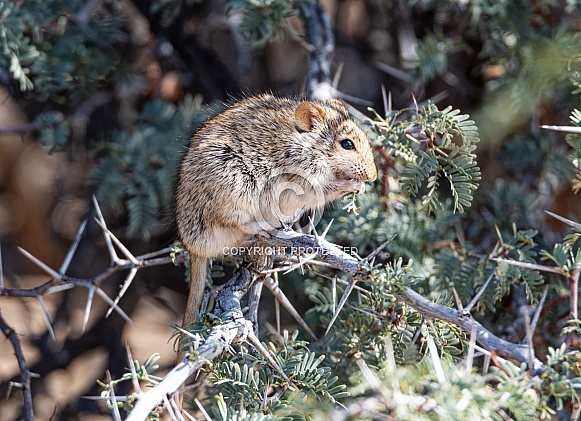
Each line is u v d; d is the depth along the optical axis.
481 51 12.99
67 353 13.90
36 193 19.44
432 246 9.88
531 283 8.92
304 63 13.96
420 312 7.11
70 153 15.55
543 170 11.84
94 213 13.81
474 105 13.47
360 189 9.04
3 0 10.33
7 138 19.89
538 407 5.95
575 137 8.65
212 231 8.37
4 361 15.78
